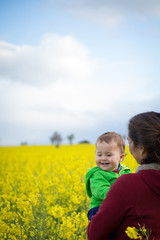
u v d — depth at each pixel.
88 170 2.40
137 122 1.65
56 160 11.11
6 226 3.39
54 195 4.68
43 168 9.59
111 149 2.36
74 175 5.84
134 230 1.50
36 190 4.89
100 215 1.58
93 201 2.22
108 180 2.25
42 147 31.72
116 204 1.56
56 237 3.14
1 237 3.34
